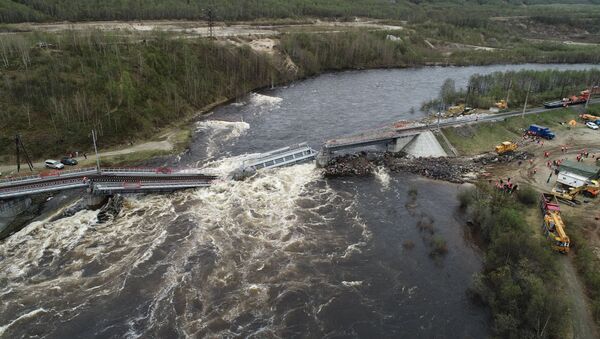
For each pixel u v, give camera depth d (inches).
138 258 2982.3
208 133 5378.9
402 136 4849.9
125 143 4832.7
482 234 3334.2
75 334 2372.0
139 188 3727.9
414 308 2598.4
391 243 3223.4
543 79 7145.7
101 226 3356.3
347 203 3774.6
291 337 2368.4
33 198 3683.6
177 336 2358.5
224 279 2792.8
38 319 2466.8
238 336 2363.4
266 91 7416.3
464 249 3179.1
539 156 4835.1
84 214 3518.7
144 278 2790.4
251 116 6072.8
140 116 5191.9
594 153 4899.1
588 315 2447.1
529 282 2524.6
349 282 2802.7
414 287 2773.1
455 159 4756.4
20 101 4562.0
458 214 3651.6
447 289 2760.8
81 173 3860.7
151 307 2556.6
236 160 4576.8
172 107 5743.1
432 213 3654.0
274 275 2842.0
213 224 3398.1
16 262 2928.2
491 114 5876.0
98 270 2864.2
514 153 4884.4
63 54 5364.2
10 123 4370.1
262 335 2373.3
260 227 3373.5
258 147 4990.2
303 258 3019.2
